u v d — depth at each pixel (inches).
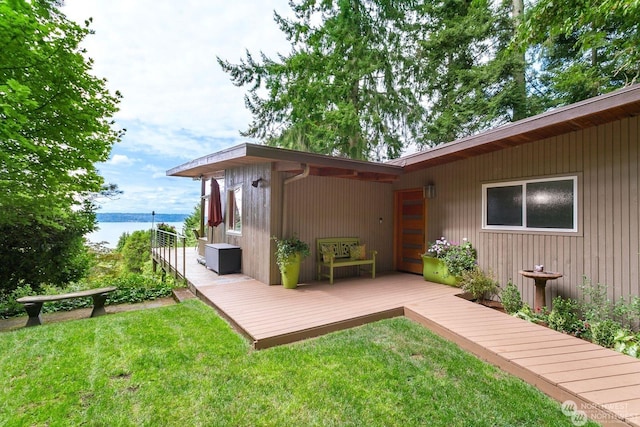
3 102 154.0
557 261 174.6
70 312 204.5
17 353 121.8
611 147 153.9
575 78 309.0
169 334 140.7
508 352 116.3
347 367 112.5
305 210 238.4
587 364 107.6
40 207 216.5
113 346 128.2
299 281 233.1
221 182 321.1
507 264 199.8
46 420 84.6
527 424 84.6
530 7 336.2
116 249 590.9
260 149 181.6
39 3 161.5
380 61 406.6
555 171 175.9
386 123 431.2
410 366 113.8
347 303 178.1
